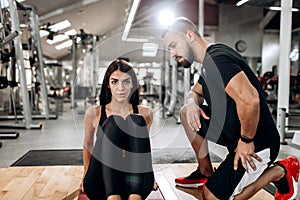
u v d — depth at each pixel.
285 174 1.59
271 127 1.54
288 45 3.66
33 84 6.32
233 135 1.59
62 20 9.12
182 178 2.05
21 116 5.72
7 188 2.01
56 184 2.09
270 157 1.55
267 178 1.56
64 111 7.88
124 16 10.53
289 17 3.66
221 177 1.53
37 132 4.44
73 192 1.94
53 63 8.92
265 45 10.21
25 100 4.74
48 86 9.01
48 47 12.20
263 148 1.52
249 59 10.55
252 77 1.53
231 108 1.55
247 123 1.42
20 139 3.88
